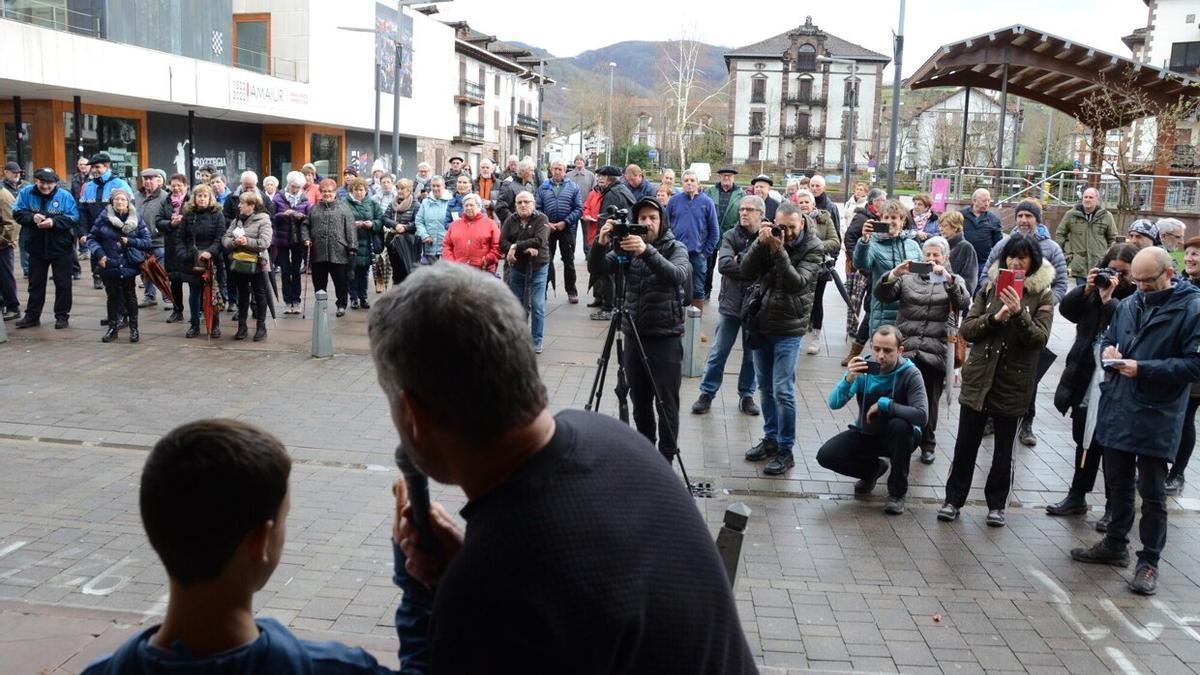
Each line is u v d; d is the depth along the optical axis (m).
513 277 11.30
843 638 4.83
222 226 11.59
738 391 9.21
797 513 6.76
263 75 32.66
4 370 9.84
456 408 1.58
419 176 17.73
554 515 1.54
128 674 1.62
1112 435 5.72
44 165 26.00
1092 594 5.50
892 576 5.69
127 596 4.97
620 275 6.14
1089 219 12.20
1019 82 26.41
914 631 4.94
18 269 17.38
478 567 1.51
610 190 14.02
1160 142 25.84
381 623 4.80
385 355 1.64
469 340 1.56
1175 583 5.70
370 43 40.94
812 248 7.41
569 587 1.48
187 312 13.48
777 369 7.50
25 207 11.72
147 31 26.95
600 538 1.53
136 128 29.80
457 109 64.25
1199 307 5.40
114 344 11.21
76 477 6.83
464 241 11.52
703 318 13.84
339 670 1.72
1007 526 6.63
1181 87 23.98
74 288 15.41
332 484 6.93
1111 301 6.81
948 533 6.46
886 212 8.67
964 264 9.97
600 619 1.48
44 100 25.75
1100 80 23.72
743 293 8.79
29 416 8.31
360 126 40.53
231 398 9.10
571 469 1.61
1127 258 6.86
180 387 9.42
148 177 12.96
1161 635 4.98
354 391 9.49
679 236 12.88
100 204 12.03
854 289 12.34
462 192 15.17
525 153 83.25
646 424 7.06
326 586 5.21
